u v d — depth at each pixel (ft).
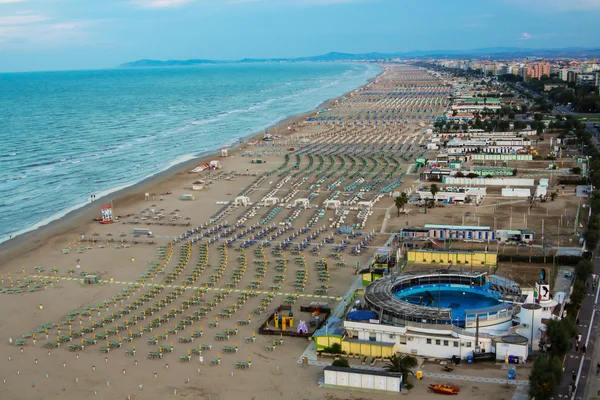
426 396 341.00
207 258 606.55
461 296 467.52
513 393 339.57
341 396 346.54
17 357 410.93
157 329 448.24
